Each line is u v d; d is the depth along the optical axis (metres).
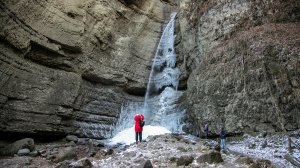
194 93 15.75
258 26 14.77
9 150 10.78
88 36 17.20
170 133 15.36
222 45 15.52
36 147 11.95
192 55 18.56
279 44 12.62
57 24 15.07
